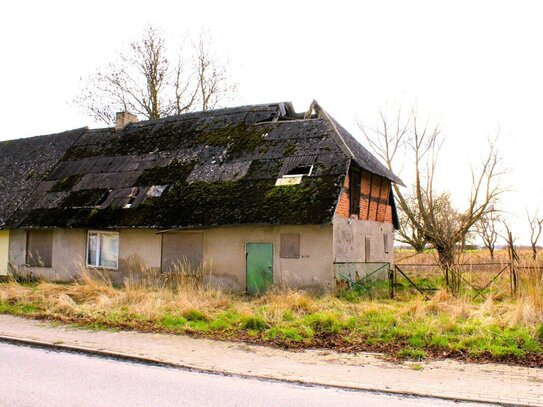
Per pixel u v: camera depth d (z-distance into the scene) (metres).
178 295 14.30
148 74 32.97
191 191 18.84
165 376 7.40
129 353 8.66
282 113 22.42
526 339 8.91
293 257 16.66
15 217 21.80
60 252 20.81
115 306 12.95
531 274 13.58
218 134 21.89
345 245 17.89
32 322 11.52
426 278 20.31
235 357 8.52
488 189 28.42
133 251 19.22
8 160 27.17
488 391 6.69
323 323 10.48
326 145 18.69
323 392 6.66
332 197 16.27
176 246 18.48
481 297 15.01
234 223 16.64
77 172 23.20
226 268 17.56
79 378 7.21
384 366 8.00
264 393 6.55
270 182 17.81
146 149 22.92
